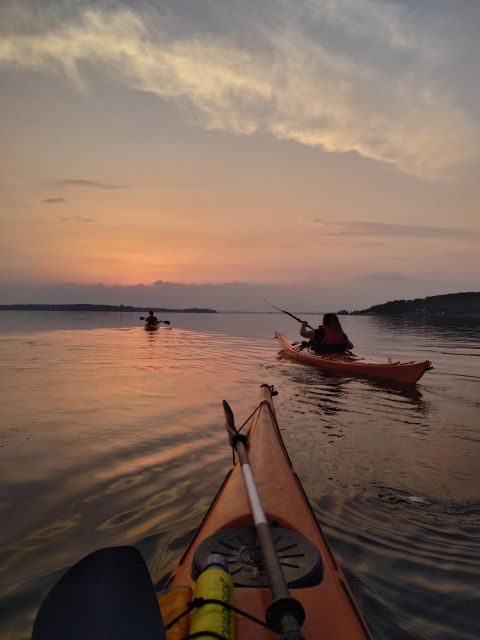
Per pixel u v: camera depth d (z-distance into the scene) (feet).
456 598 6.88
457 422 17.52
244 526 6.52
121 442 14.67
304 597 5.04
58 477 11.68
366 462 13.02
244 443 10.75
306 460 13.14
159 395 22.44
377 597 6.88
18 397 21.50
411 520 9.48
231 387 24.82
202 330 93.81
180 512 9.72
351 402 21.06
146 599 3.82
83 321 135.33
